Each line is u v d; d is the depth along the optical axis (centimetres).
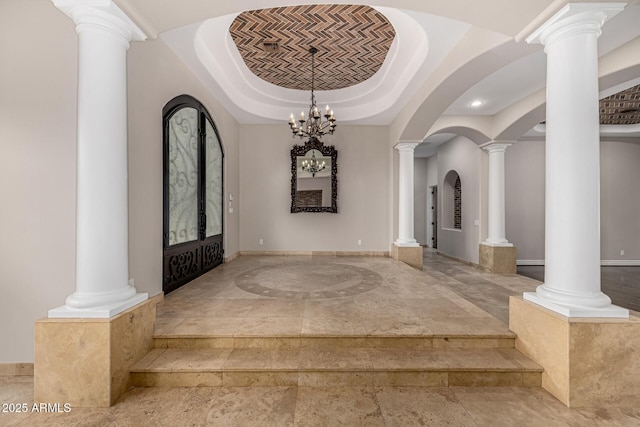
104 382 215
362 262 657
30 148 271
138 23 244
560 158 238
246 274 532
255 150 755
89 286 227
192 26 367
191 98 471
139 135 336
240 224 755
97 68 228
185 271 464
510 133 626
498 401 223
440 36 367
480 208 742
